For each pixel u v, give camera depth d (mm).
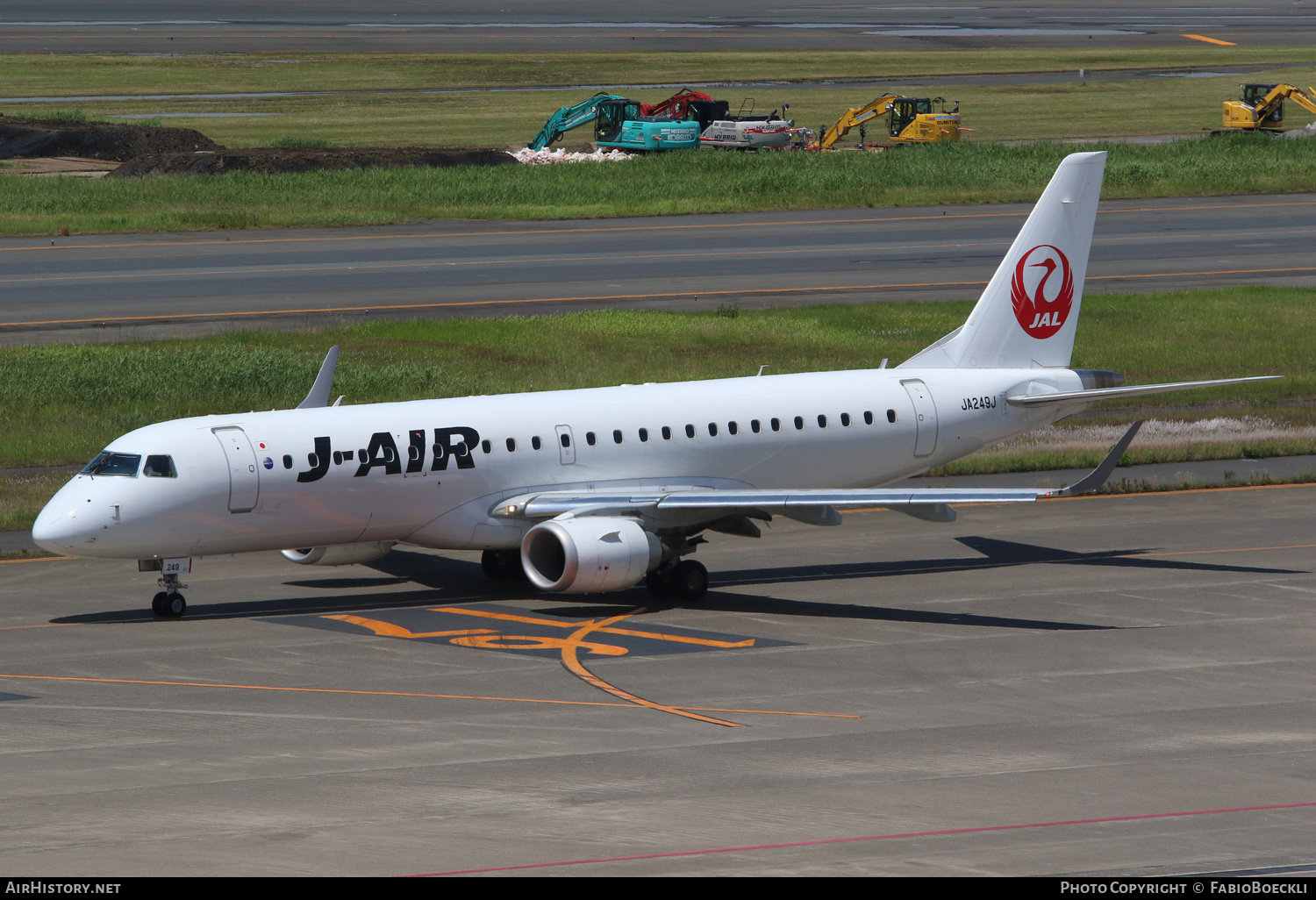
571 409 126438
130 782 76125
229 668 101062
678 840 66625
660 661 103250
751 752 82438
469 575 131750
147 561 115875
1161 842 66812
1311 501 157625
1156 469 174000
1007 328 143500
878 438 136000
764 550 140625
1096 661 103375
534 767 79312
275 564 135500
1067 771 78938
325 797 73438
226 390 194500
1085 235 145250
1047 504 158375
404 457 118938
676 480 128625
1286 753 82688
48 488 159375
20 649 105875
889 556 137500
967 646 107312
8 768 78688
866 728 87438
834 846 65875
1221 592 122938
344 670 100500
